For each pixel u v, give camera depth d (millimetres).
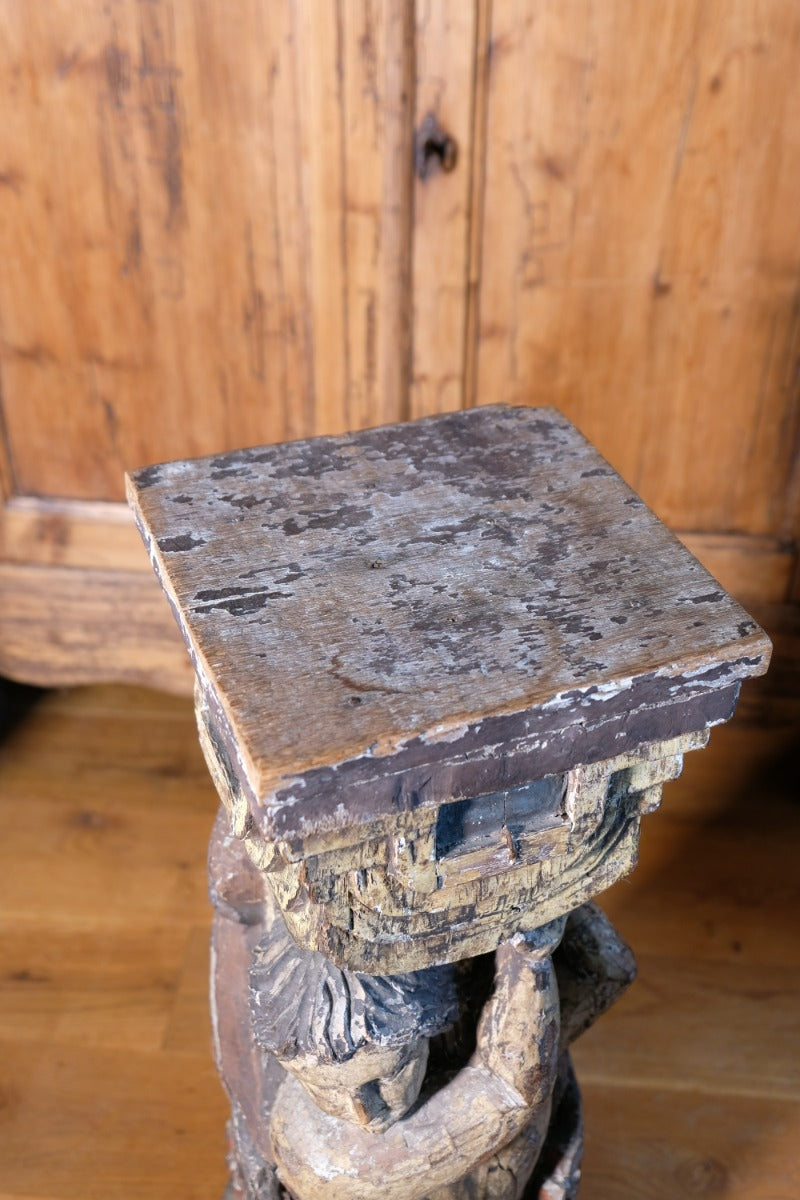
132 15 1569
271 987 1123
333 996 1065
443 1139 1138
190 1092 1742
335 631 945
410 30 1542
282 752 836
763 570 2012
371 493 1106
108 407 1934
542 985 1121
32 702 2336
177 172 1696
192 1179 1650
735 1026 1823
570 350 1830
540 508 1090
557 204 1694
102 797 2156
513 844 986
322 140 1626
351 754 841
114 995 1859
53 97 1641
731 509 1979
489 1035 1138
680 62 1576
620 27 1551
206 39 1582
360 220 1695
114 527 2045
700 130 1628
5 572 2098
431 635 941
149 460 1990
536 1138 1277
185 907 1981
